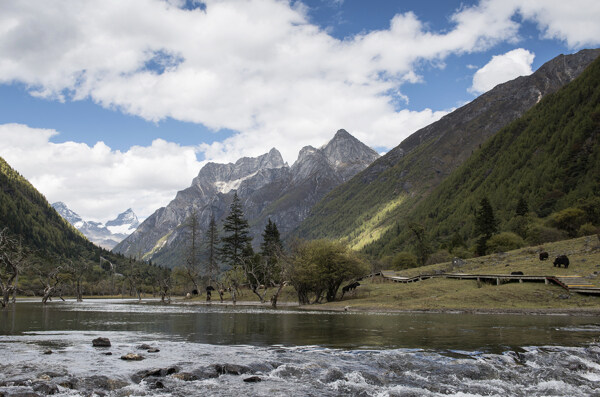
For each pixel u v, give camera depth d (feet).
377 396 45.78
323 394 45.78
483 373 56.95
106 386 45.96
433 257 478.18
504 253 314.76
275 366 58.65
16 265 249.55
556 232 405.18
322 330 105.50
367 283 311.47
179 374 51.16
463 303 181.06
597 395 49.37
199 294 390.63
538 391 50.42
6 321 134.72
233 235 377.50
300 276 244.22
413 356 66.33
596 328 108.27
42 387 43.04
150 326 117.70
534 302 176.65
